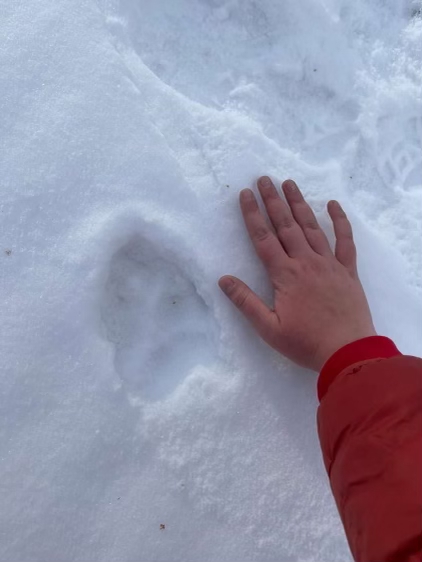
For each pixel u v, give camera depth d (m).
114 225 0.89
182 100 0.96
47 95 0.91
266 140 0.97
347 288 0.91
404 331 0.98
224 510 0.88
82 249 0.88
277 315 0.89
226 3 1.01
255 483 0.89
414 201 1.03
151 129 0.93
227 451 0.89
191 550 0.88
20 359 0.86
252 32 1.02
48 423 0.86
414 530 0.63
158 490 0.87
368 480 0.70
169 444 0.88
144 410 0.88
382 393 0.75
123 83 0.93
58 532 0.85
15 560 0.84
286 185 0.95
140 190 0.91
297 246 0.92
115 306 0.92
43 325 0.87
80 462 0.86
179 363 0.92
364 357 0.84
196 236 0.92
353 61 1.03
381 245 1.00
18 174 0.89
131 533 0.86
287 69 1.01
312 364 0.89
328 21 1.02
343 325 0.89
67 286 0.88
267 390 0.91
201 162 0.94
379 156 1.03
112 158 0.91
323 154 1.01
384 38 1.05
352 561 0.91
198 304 0.94
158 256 0.92
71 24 0.93
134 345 0.91
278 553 0.90
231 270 0.92
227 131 0.96
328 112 1.03
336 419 0.77
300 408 0.92
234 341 0.91
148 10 0.99
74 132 0.90
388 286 0.99
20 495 0.85
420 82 1.05
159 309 0.93
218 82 1.00
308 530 0.91
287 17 1.01
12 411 0.85
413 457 0.68
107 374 0.88
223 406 0.89
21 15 0.92
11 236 0.88
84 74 0.92
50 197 0.89
